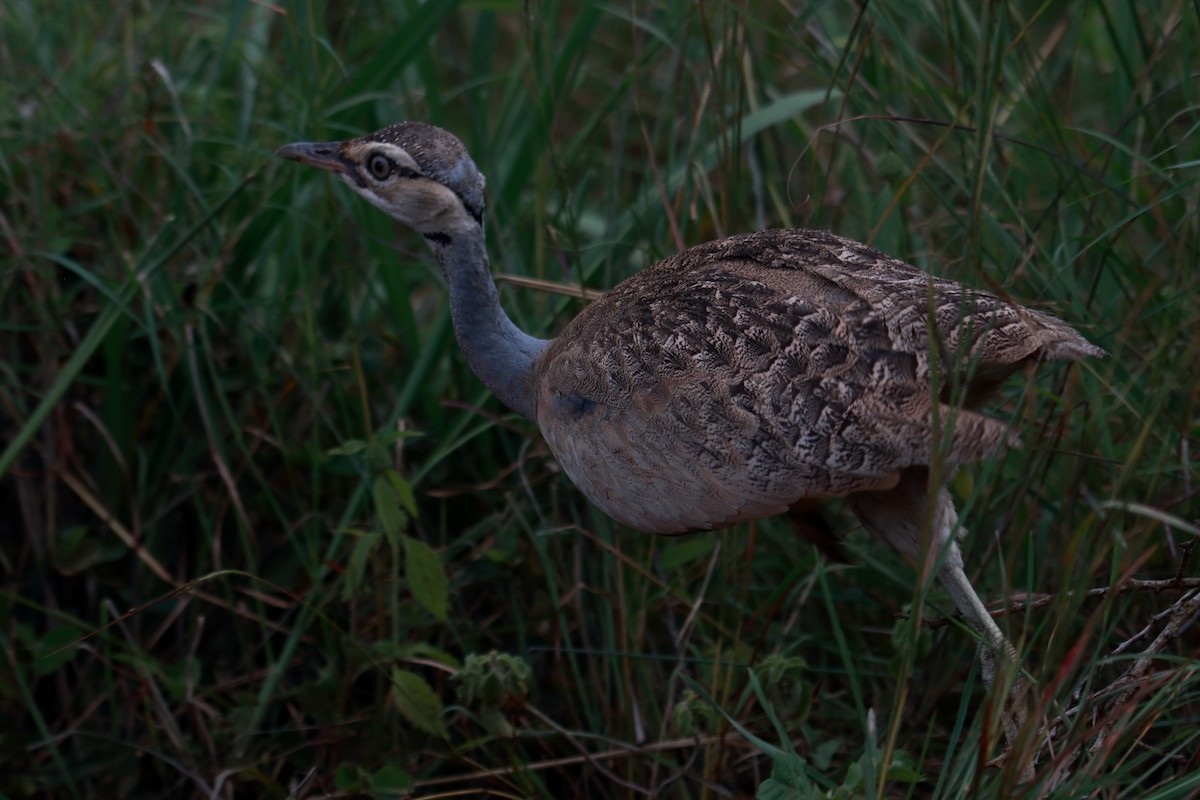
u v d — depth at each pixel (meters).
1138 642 8.07
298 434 10.03
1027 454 8.28
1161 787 6.74
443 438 10.03
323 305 10.70
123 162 10.62
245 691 9.45
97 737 9.01
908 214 10.08
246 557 9.61
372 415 10.35
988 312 6.95
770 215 11.39
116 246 9.89
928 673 8.56
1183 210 9.35
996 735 6.43
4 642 9.02
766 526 9.66
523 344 8.79
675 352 7.22
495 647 9.61
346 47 11.70
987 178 9.12
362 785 8.45
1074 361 7.66
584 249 10.54
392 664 8.69
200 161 10.80
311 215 10.73
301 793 8.49
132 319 9.88
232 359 10.12
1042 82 10.60
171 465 9.93
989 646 7.00
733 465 7.02
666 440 7.21
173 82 11.14
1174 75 10.22
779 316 7.07
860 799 6.69
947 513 7.28
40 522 9.81
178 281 10.24
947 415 6.64
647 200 10.51
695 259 8.05
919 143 9.59
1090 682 7.01
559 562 9.59
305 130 10.41
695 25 11.55
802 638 8.56
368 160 8.70
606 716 8.89
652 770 8.58
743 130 10.07
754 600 9.51
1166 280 8.90
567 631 9.16
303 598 9.38
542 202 10.35
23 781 8.69
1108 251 8.48
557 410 7.84
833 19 11.70
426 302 12.11
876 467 6.76
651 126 13.15
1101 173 9.12
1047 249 9.23
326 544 9.82
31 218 10.05
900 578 9.27
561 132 13.96
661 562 9.15
